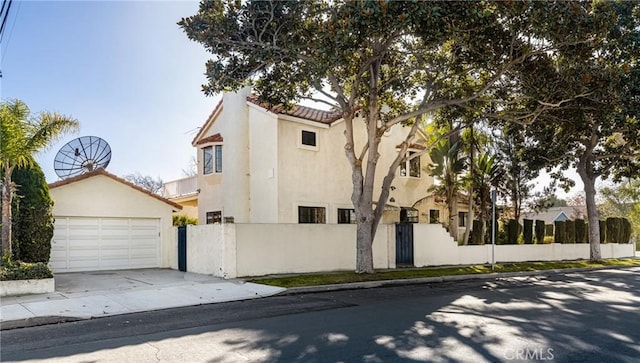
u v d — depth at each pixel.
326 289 13.69
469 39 13.20
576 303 11.09
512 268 20.34
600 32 12.58
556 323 8.63
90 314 9.78
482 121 22.00
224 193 21.53
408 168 24.89
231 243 15.51
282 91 16.81
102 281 14.62
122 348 6.98
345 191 22.33
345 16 11.97
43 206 15.23
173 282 14.40
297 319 9.09
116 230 18.28
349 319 9.04
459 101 16.00
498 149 26.11
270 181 20.08
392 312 9.82
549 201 28.75
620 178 25.38
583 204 54.09
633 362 6.12
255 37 13.92
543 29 12.28
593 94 14.86
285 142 20.19
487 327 8.26
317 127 21.41
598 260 25.03
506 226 25.27
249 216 21.20
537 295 12.55
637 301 11.43
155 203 19.16
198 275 16.23
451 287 14.59
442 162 23.98
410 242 20.33
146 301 11.22
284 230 16.77
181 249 18.30
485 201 25.34
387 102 19.17
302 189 20.56
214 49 14.27
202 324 8.72
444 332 7.85
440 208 27.19
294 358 6.33
